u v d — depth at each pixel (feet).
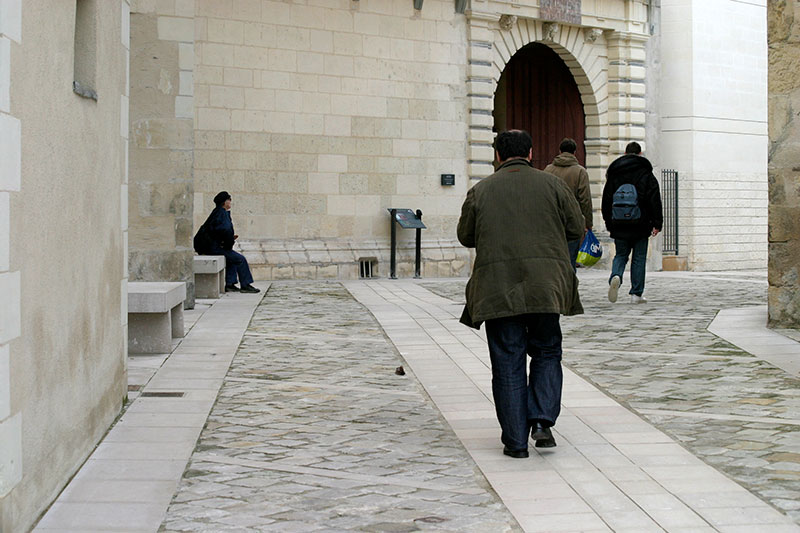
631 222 44.09
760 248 90.74
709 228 86.43
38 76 14.24
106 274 20.06
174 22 43.34
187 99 43.39
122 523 14.33
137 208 43.21
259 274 63.87
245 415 21.89
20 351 13.34
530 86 84.94
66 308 16.24
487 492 16.08
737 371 26.78
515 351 18.42
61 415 15.89
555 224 18.65
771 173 34.81
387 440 19.66
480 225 18.71
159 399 23.44
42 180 14.53
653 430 20.29
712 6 86.02
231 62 63.05
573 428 20.54
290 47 64.95
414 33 70.23
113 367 21.07
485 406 22.99
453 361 29.53
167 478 16.74
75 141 16.80
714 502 15.33
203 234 53.16
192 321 38.93
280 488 16.22
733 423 20.72
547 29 77.51
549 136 84.33
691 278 66.03
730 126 87.66
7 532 12.63
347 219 67.77
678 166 85.46
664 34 85.56
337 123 67.05
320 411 22.39
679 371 26.91
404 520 14.53
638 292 45.11
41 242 14.51
